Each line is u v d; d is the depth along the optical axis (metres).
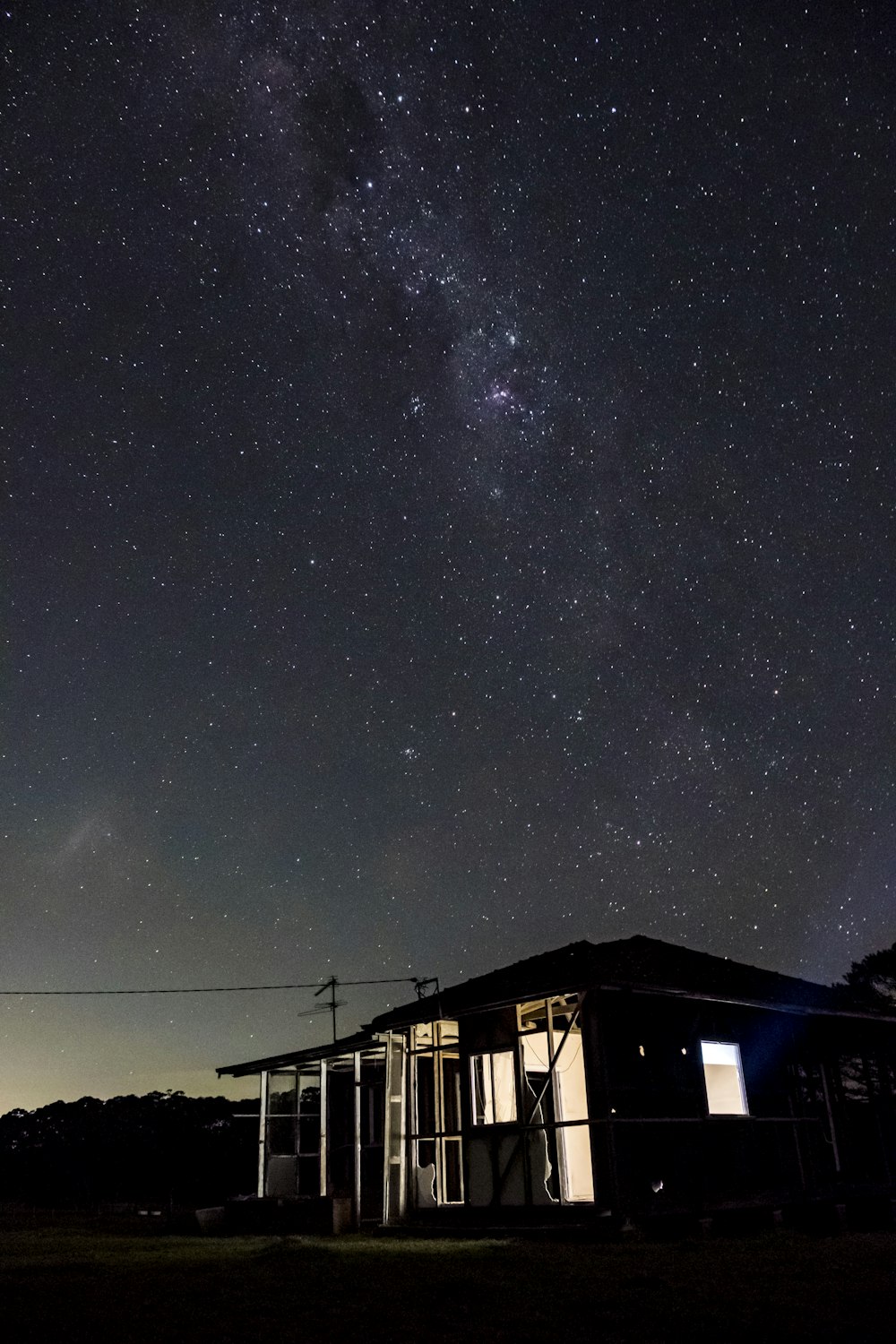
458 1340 6.35
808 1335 6.19
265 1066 19.47
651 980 14.77
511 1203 13.93
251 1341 6.45
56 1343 6.56
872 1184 16.75
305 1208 16.09
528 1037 16.22
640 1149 13.52
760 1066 16.12
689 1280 8.63
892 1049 19.09
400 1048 16.44
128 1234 18.44
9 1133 40.09
